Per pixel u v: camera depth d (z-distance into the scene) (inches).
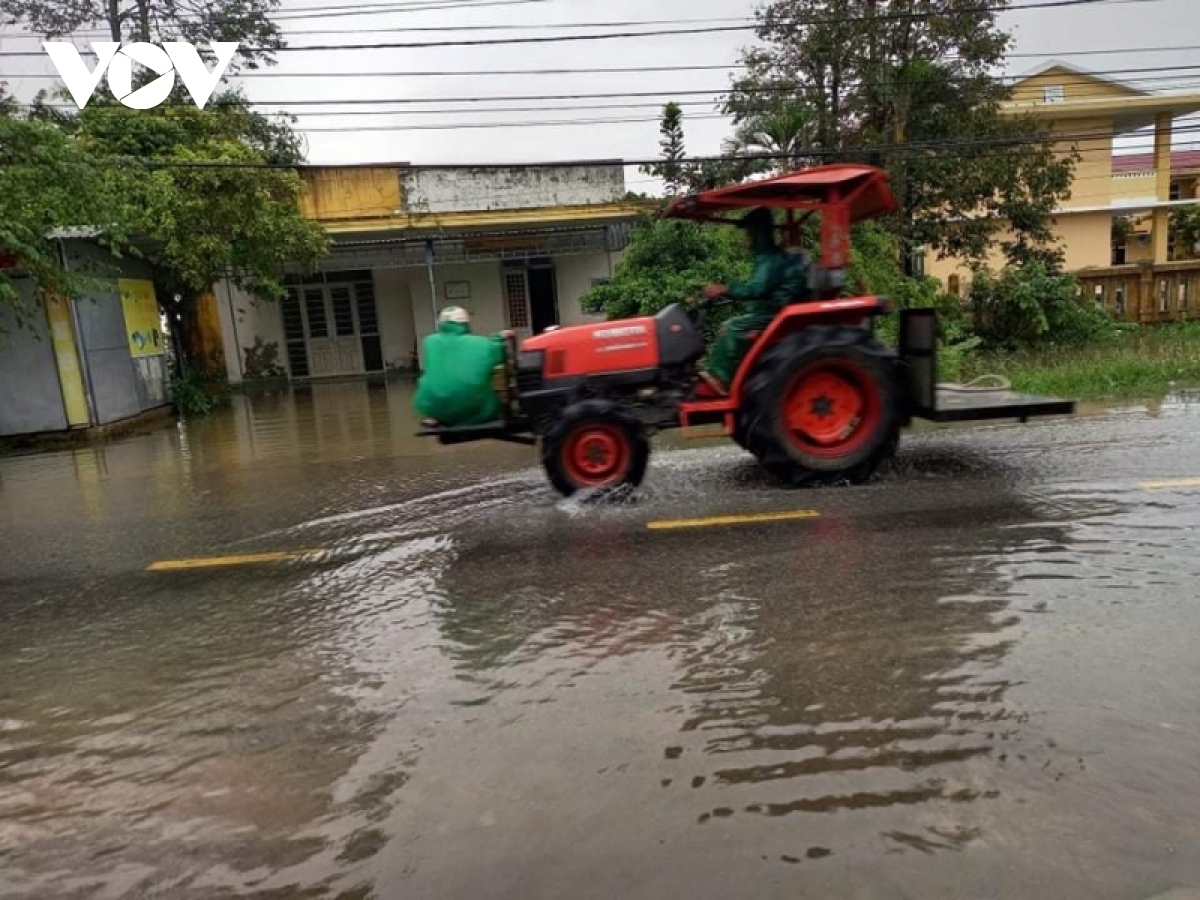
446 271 893.2
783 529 213.6
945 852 92.4
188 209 569.3
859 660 138.4
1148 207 1136.8
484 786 109.3
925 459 289.3
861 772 107.9
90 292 503.8
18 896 94.3
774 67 693.3
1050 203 729.0
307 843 100.3
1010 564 178.9
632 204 735.7
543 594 178.2
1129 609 152.9
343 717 130.3
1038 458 281.4
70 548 250.4
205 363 725.3
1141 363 483.8
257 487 328.2
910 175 692.7
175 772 117.7
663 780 108.4
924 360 255.9
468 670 144.1
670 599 170.4
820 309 254.5
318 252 670.5
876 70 664.4
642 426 254.2
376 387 756.0
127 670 154.9
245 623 174.9
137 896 93.5
